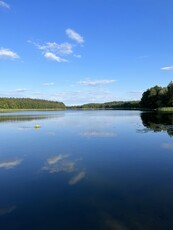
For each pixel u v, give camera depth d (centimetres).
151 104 12544
